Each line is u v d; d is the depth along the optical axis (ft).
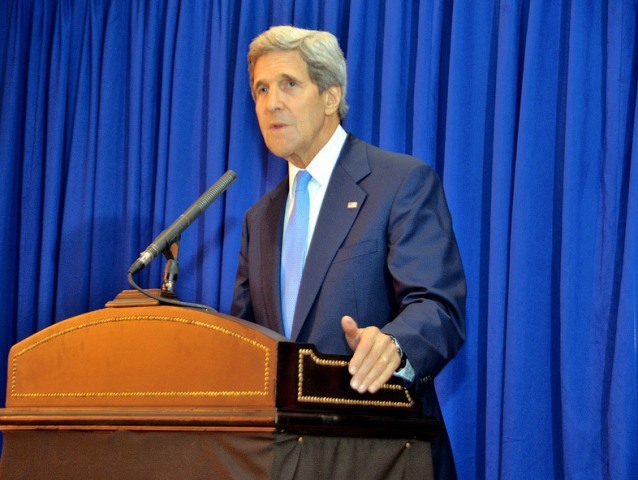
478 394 9.34
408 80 10.36
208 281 10.94
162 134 11.64
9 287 12.28
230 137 11.14
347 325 5.91
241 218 10.93
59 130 12.20
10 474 6.30
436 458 8.05
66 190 12.03
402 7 10.39
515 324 8.89
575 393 8.56
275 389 5.48
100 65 12.25
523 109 9.28
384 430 5.84
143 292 6.34
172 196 11.37
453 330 6.90
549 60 9.43
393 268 7.34
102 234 11.80
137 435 5.85
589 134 9.06
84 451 6.04
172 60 11.80
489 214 9.63
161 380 5.91
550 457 8.76
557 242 9.12
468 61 9.89
